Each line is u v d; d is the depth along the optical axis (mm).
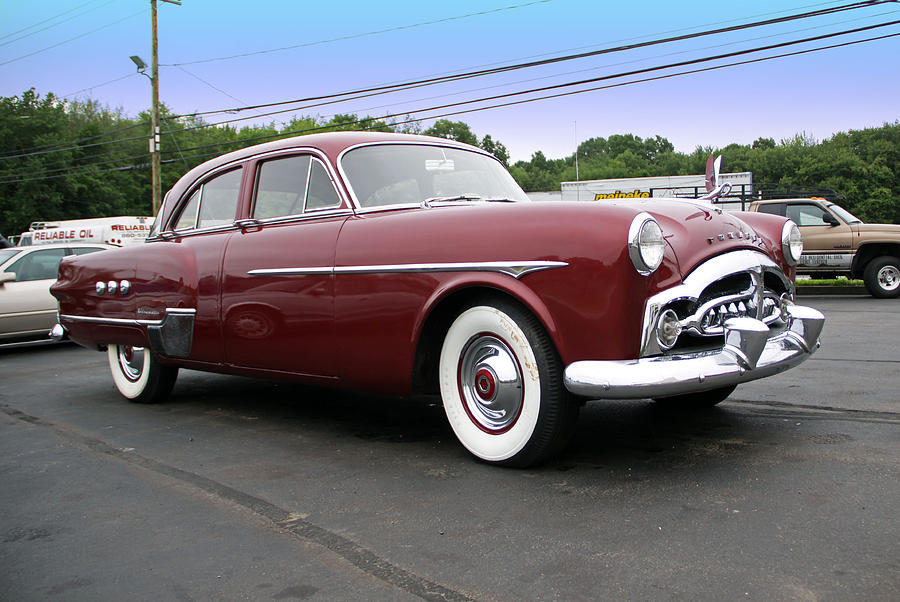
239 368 4141
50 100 47906
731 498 2652
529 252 2887
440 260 3131
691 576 2053
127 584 2201
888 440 3326
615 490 2797
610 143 109625
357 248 3463
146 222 18797
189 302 4297
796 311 3432
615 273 2709
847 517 2426
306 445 3740
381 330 3365
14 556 2447
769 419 3846
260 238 3977
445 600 2004
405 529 2523
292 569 2256
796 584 1978
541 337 2924
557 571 2135
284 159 4105
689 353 2875
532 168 81062
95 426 4418
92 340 5156
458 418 3271
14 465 3594
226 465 3430
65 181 44500
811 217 12719
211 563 2324
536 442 2977
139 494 3053
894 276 11961
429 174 3990
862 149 60500
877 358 5695
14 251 8914
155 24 25078
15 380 6570
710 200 3973
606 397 2746
